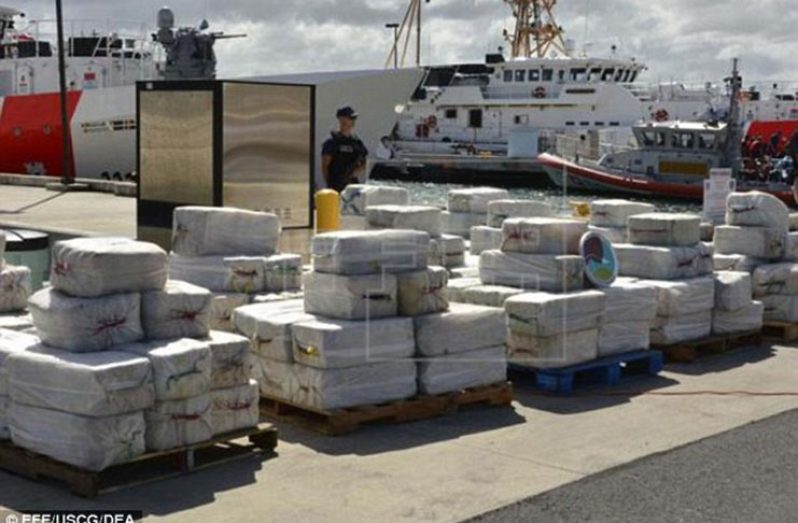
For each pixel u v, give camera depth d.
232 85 10.13
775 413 7.18
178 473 5.57
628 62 47.22
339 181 13.75
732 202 10.20
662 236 9.10
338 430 6.34
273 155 10.57
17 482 5.41
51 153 29.33
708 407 7.33
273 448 6.05
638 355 8.21
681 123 41.22
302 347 6.47
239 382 5.86
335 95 24.19
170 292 5.76
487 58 48.56
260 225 8.12
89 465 5.15
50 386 5.24
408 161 44.91
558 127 46.19
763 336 9.98
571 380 7.66
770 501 5.36
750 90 47.31
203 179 10.20
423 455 6.04
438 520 5.01
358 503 5.22
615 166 41.00
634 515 5.13
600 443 6.37
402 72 25.11
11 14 32.47
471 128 47.97
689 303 8.87
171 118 10.42
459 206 11.75
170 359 5.37
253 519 4.96
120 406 5.17
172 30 24.30
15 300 6.76
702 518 5.11
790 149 38.75
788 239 10.15
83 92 28.27
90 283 5.49
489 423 6.78
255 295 7.78
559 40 54.47
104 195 24.52
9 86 31.02
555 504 5.26
